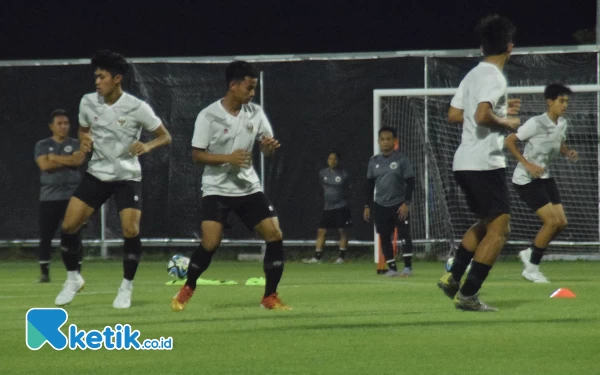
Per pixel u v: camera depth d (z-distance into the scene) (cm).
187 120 4828
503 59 2220
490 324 2027
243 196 2297
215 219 2288
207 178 2300
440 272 3978
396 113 4719
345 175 4650
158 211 4847
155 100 4847
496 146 2186
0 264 4856
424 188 4734
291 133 4753
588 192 4612
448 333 1897
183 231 4834
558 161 4631
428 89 4212
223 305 2464
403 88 4681
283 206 4759
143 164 4847
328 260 4931
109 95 2378
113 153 2397
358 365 1565
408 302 2516
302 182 4744
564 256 4684
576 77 4597
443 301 2539
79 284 2531
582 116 4594
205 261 2303
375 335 1878
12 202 4916
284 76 4756
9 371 1548
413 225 4741
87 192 2416
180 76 4834
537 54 4634
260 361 1605
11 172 4906
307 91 4741
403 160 3722
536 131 3155
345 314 2220
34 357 1670
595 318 2123
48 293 2983
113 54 2377
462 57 4669
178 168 4834
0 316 2266
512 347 1730
